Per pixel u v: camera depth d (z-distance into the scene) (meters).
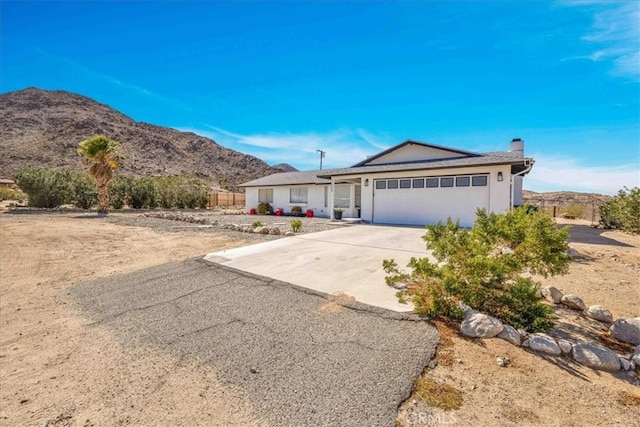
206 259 6.91
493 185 11.71
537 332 3.35
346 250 7.76
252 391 2.48
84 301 4.70
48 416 2.27
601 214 15.19
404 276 4.61
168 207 27.42
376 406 2.27
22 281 5.75
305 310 4.11
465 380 2.57
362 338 3.30
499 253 4.25
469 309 3.64
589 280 5.50
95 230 12.41
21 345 3.37
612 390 2.47
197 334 3.52
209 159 94.00
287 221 16.62
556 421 2.13
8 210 20.67
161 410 2.30
